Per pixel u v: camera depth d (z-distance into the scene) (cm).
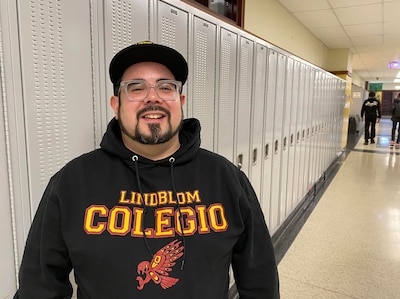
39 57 101
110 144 90
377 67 1172
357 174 600
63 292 90
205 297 84
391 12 468
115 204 85
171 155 91
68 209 83
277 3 427
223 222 90
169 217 86
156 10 146
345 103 792
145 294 80
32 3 98
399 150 868
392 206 419
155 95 89
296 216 388
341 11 469
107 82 126
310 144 450
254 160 266
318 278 252
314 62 652
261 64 263
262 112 274
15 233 100
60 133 110
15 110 96
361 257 285
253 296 104
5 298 100
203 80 185
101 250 79
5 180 96
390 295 230
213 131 200
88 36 117
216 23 194
